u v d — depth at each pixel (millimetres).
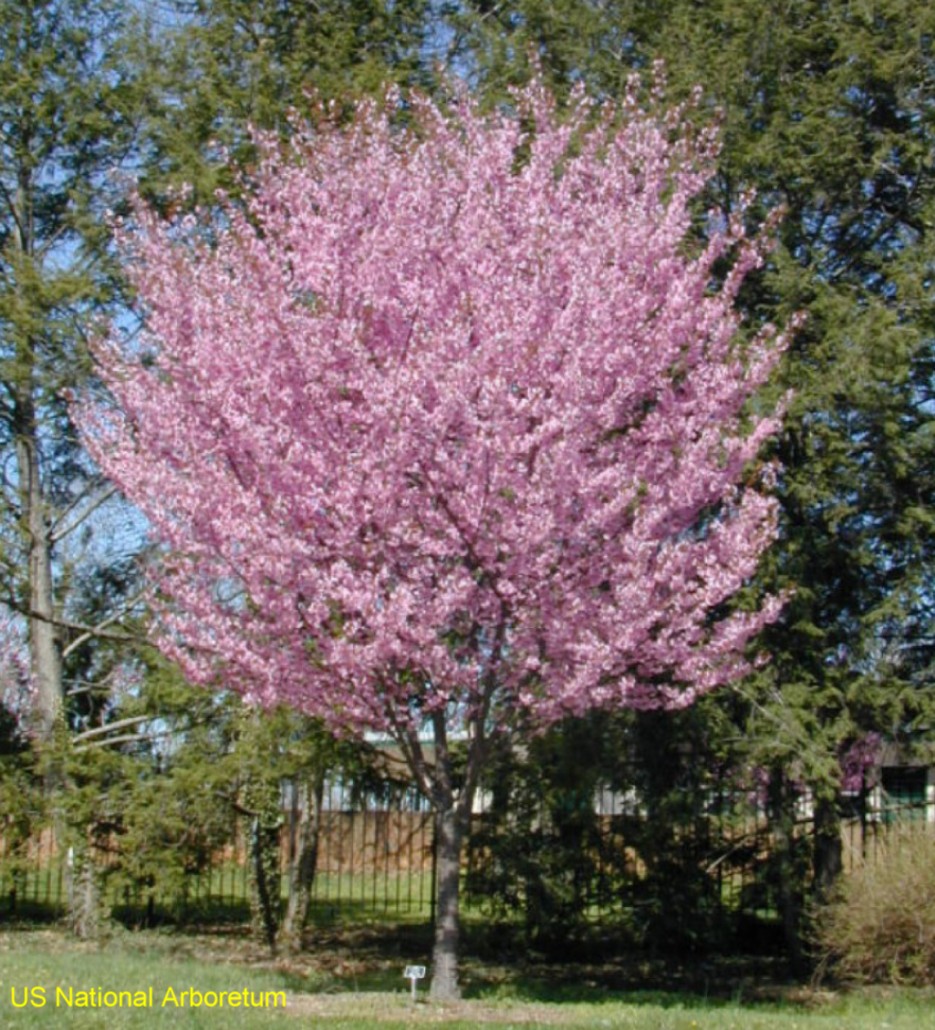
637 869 13281
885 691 12328
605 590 9781
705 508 10438
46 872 18016
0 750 15000
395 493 8930
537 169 10578
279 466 9000
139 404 9922
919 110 13398
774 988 11977
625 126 11734
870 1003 10469
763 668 12281
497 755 10648
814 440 12586
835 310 12508
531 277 9891
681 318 9797
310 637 9266
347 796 14102
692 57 13406
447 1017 8906
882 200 13945
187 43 16062
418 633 8812
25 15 16453
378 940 14594
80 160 16734
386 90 13195
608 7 14750
